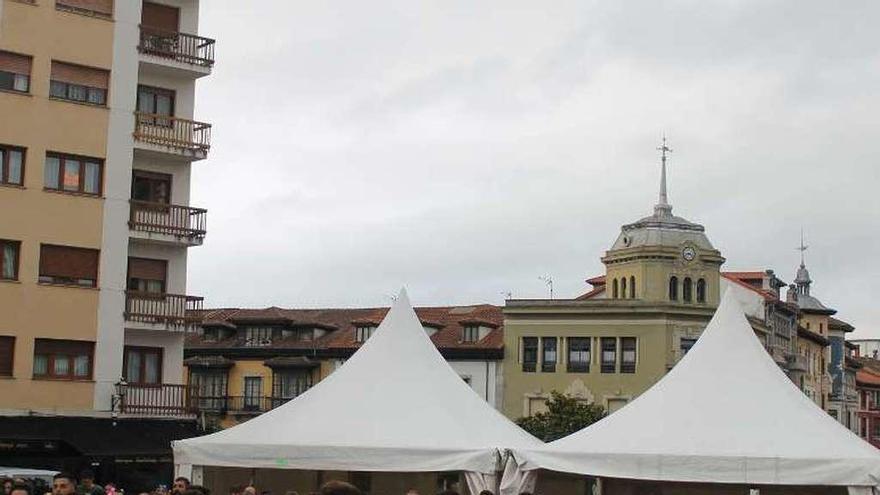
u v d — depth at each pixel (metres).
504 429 27.88
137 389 44.91
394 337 29.75
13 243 43.22
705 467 24.14
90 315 44.28
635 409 26.48
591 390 75.31
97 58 44.97
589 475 24.59
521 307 76.88
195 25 47.78
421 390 28.48
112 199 44.97
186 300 46.59
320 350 77.00
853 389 123.50
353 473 34.75
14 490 15.53
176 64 46.53
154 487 42.03
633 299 75.69
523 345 76.81
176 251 47.06
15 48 43.50
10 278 43.03
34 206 43.53
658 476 24.25
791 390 26.50
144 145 45.69
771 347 91.88
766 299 91.06
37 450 42.59
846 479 23.56
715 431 25.19
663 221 80.69
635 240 80.56
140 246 46.34
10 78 43.47
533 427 69.44
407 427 27.14
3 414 42.28
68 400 43.53
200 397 78.25
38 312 43.34
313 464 26.53
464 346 77.31
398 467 25.92
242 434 27.56
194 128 47.00
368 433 26.97
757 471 23.95
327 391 28.56
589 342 75.81
